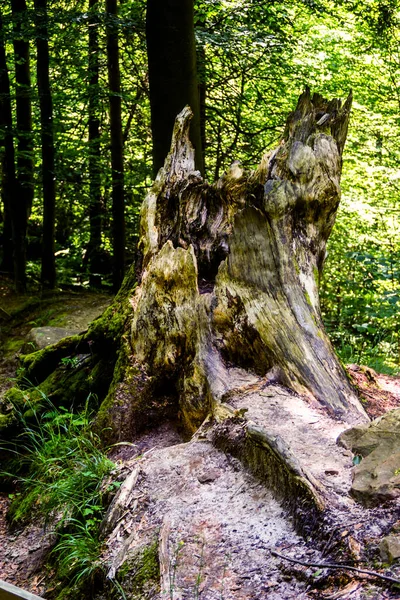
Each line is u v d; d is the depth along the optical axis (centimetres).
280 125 1159
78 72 1289
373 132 1194
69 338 562
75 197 1380
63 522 377
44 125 1127
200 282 509
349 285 911
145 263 527
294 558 261
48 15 1030
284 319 437
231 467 340
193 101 788
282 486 299
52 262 1205
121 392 466
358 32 1185
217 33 1001
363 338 848
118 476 367
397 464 289
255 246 462
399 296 742
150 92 792
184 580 262
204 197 545
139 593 270
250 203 481
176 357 463
